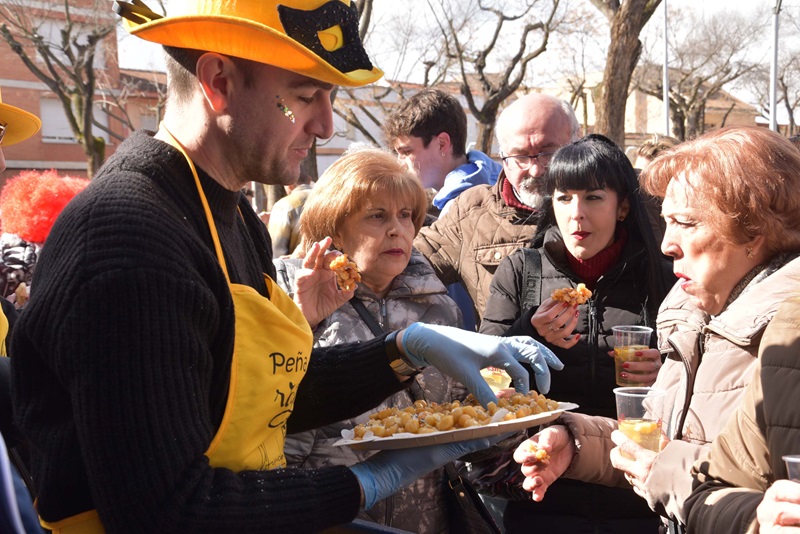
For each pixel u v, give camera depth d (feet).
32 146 111.96
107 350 4.35
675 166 6.74
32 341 4.66
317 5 5.32
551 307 9.51
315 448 8.45
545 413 6.86
